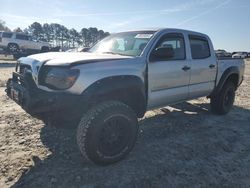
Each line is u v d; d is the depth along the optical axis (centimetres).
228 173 388
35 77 383
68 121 364
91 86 366
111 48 510
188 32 549
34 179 351
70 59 380
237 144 495
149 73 445
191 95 558
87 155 365
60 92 356
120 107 379
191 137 519
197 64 554
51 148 440
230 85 675
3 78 1163
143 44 466
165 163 407
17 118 577
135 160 412
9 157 404
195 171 389
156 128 561
